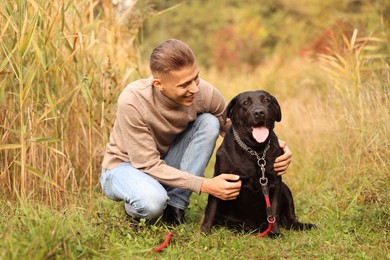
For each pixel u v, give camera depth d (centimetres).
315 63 1003
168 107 379
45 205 412
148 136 382
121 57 541
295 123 716
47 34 419
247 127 385
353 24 830
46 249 301
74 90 422
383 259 339
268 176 392
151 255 343
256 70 1413
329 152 571
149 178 382
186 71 355
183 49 355
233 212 416
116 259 322
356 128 534
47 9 431
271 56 1542
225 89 1097
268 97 399
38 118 428
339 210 449
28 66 421
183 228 386
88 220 394
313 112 673
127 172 384
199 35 1708
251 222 417
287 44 1570
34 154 425
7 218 359
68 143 459
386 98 533
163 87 364
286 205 425
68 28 443
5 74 414
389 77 578
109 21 527
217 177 378
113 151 397
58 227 325
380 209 417
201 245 361
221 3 1839
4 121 426
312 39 1332
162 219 421
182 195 412
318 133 624
